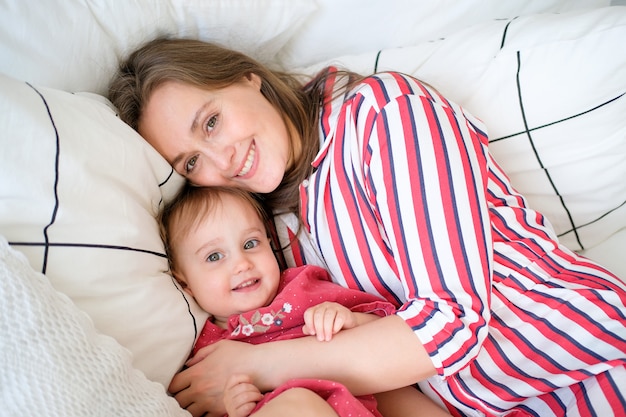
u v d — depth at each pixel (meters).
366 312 0.91
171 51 0.97
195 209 0.95
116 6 0.99
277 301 0.92
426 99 0.86
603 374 0.77
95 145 0.80
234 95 0.95
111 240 0.78
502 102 1.05
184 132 0.93
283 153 0.97
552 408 0.80
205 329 0.94
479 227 0.80
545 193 1.08
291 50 1.28
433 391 0.88
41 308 0.65
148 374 0.79
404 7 1.21
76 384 0.65
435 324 0.77
